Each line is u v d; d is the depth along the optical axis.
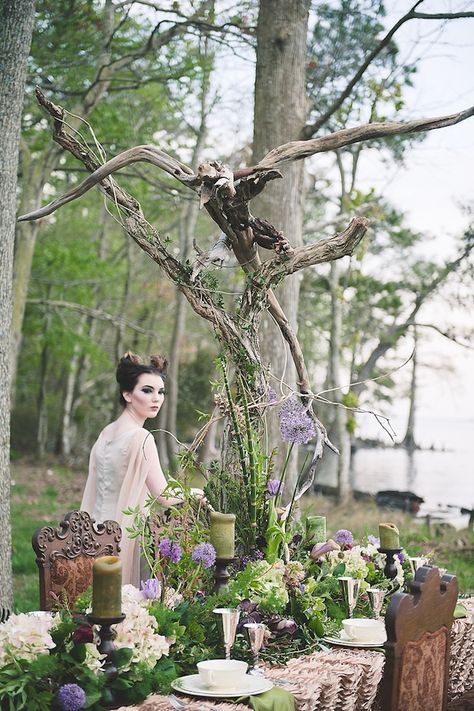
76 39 9.55
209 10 9.05
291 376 7.27
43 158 10.50
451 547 11.08
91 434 28.09
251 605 3.08
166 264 3.81
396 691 2.66
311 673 2.81
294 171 7.51
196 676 2.70
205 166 3.67
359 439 30.92
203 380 25.28
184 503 3.56
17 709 2.34
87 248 21.89
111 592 2.50
